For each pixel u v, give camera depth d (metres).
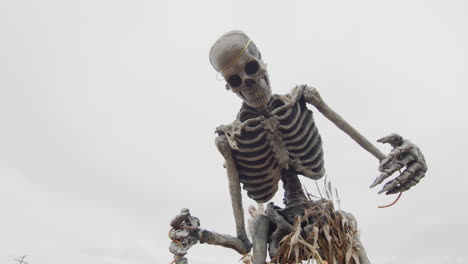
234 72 3.26
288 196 3.49
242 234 3.37
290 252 3.01
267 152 3.41
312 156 3.46
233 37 3.27
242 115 3.52
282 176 3.56
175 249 2.94
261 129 3.41
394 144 3.22
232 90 3.37
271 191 3.48
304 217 3.14
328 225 3.05
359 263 3.06
